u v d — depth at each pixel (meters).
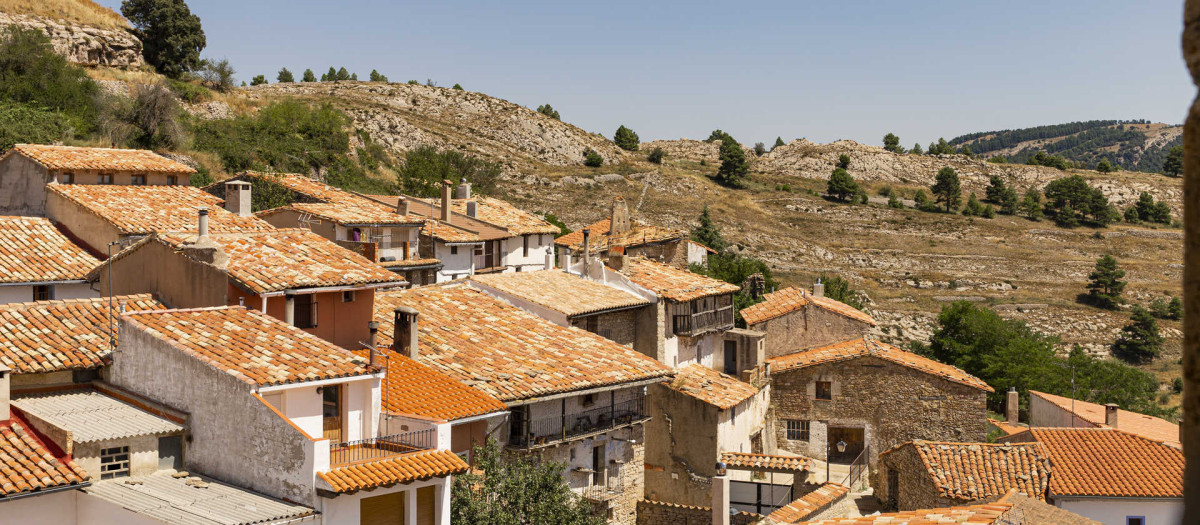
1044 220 187.62
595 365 41.00
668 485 48.38
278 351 27.34
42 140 75.12
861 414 56.41
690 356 57.06
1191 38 3.58
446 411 31.36
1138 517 37.44
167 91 88.88
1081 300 141.62
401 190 108.12
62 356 28.19
